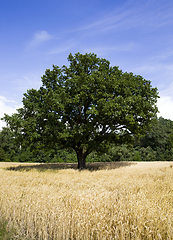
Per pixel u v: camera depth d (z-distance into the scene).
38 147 25.75
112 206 5.62
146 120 24.66
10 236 4.77
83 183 10.19
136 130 24.69
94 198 6.37
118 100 21.95
